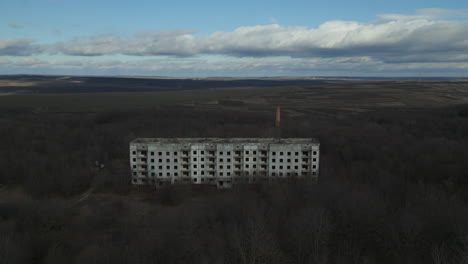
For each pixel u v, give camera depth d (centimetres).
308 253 7488
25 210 9181
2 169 12738
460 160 12662
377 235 7950
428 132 19688
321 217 8138
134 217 9712
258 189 11512
